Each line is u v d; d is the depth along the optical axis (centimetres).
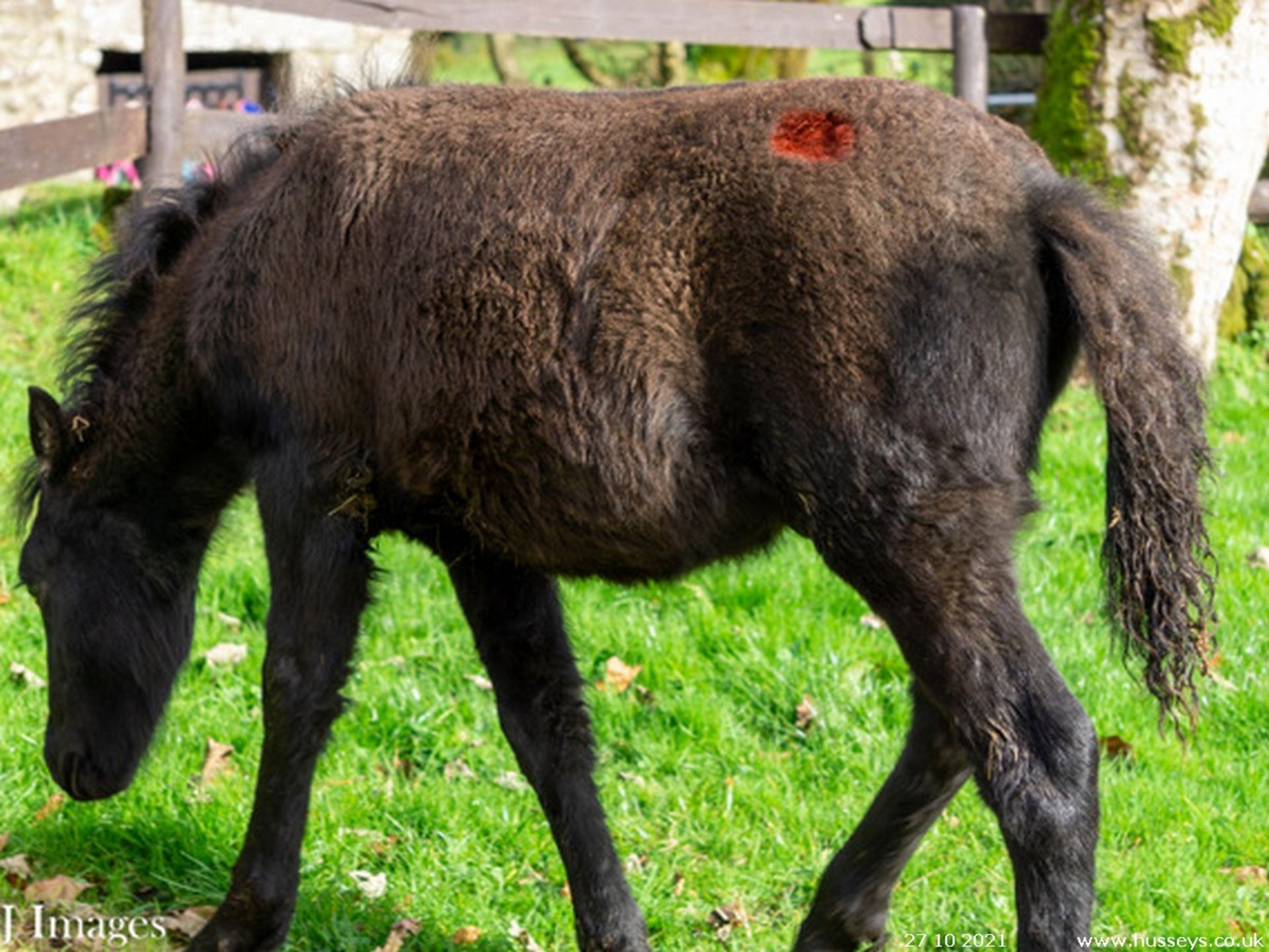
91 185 1102
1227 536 708
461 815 500
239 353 417
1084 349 356
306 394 405
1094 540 702
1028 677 349
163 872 466
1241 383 914
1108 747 550
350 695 557
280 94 479
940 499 352
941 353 351
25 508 468
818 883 436
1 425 741
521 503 388
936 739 402
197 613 617
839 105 368
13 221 1008
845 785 529
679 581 416
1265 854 494
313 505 410
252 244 414
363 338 395
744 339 358
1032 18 977
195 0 867
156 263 445
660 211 366
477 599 437
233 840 481
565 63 2191
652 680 585
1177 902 470
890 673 593
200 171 457
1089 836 344
